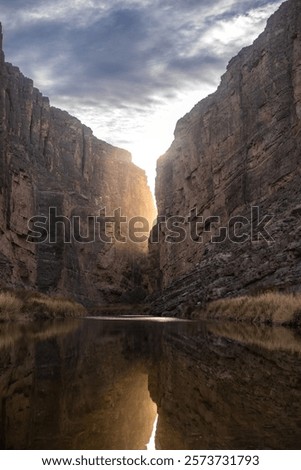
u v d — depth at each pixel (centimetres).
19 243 4341
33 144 6825
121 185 10294
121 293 8256
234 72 5700
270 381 679
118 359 971
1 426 438
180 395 592
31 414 484
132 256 9375
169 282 6919
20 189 4428
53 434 414
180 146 7356
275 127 4641
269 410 497
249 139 5078
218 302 3662
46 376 731
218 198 5725
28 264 4528
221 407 519
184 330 2044
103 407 529
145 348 1217
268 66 4894
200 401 555
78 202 7838
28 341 1373
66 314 3838
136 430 432
